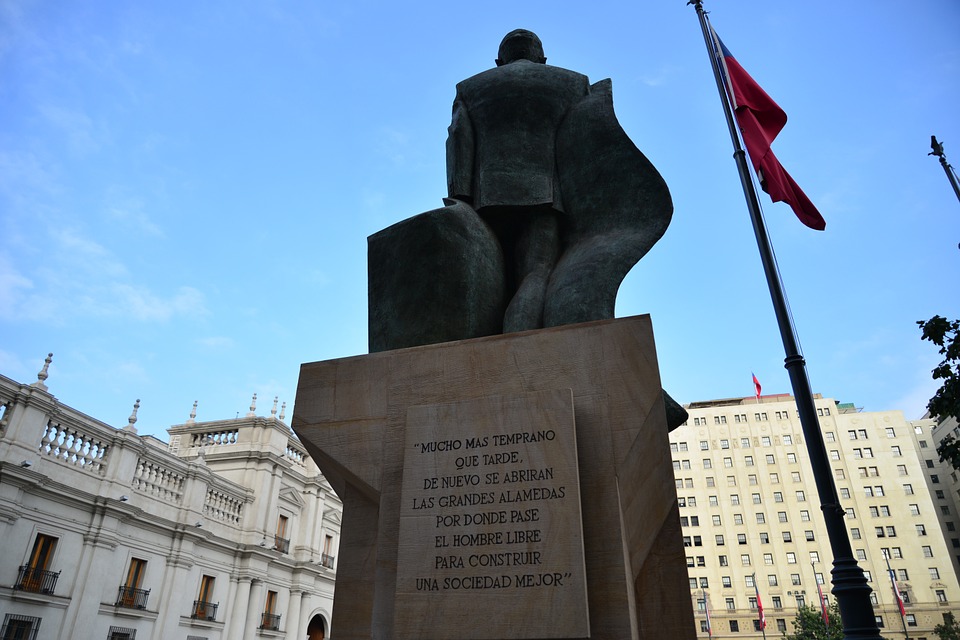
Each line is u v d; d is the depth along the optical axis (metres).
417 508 3.01
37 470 19.31
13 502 18.23
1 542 17.80
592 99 4.84
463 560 2.84
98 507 20.91
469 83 5.12
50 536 19.42
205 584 25.39
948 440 9.40
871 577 55.69
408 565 2.90
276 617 28.69
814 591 54.84
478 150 4.88
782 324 6.03
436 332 4.20
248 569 27.16
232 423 31.72
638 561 3.17
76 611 19.48
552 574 2.71
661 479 3.20
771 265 6.32
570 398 3.06
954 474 64.38
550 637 2.60
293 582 30.42
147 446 23.38
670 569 3.21
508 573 2.77
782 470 60.44
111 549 21.11
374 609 3.02
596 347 3.30
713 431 63.22
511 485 2.94
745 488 60.22
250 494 29.09
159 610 22.69
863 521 58.03
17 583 18.00
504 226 4.85
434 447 3.12
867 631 4.57
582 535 2.77
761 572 56.53
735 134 7.15
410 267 4.34
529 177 4.67
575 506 2.83
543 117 4.85
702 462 62.06
